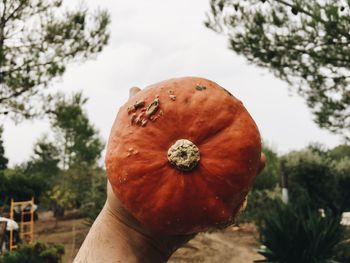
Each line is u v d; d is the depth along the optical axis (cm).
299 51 866
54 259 1179
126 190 110
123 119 115
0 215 1820
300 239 717
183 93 113
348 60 832
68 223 2227
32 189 2023
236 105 115
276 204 818
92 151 2669
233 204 113
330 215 768
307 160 1545
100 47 1218
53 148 2717
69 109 1168
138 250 119
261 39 880
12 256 1064
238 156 109
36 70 1117
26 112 1145
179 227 111
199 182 108
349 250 783
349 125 913
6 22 1108
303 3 778
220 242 1438
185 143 107
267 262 747
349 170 1530
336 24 740
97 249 118
